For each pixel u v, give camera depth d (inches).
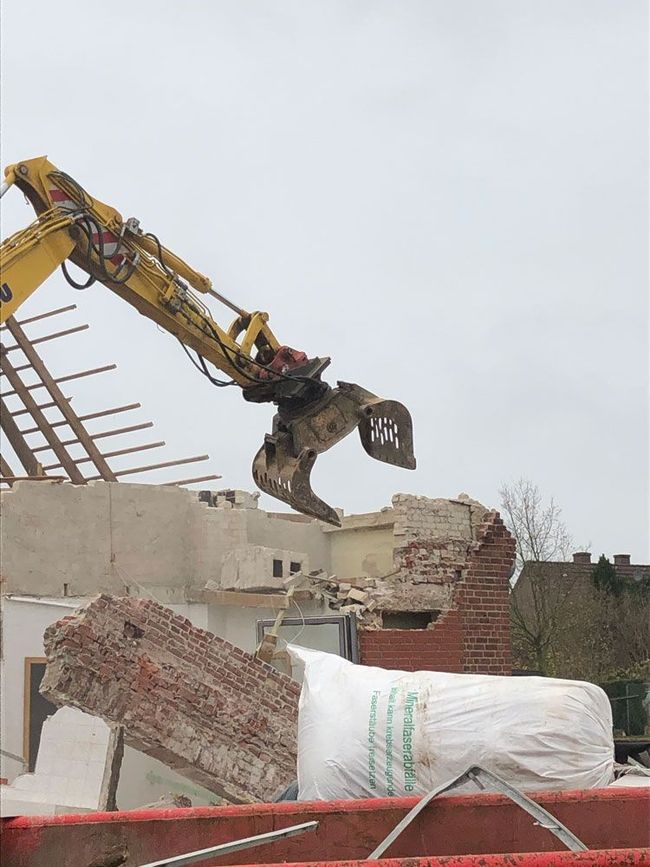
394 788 229.6
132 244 305.4
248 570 574.9
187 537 611.5
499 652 603.5
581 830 203.6
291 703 406.6
